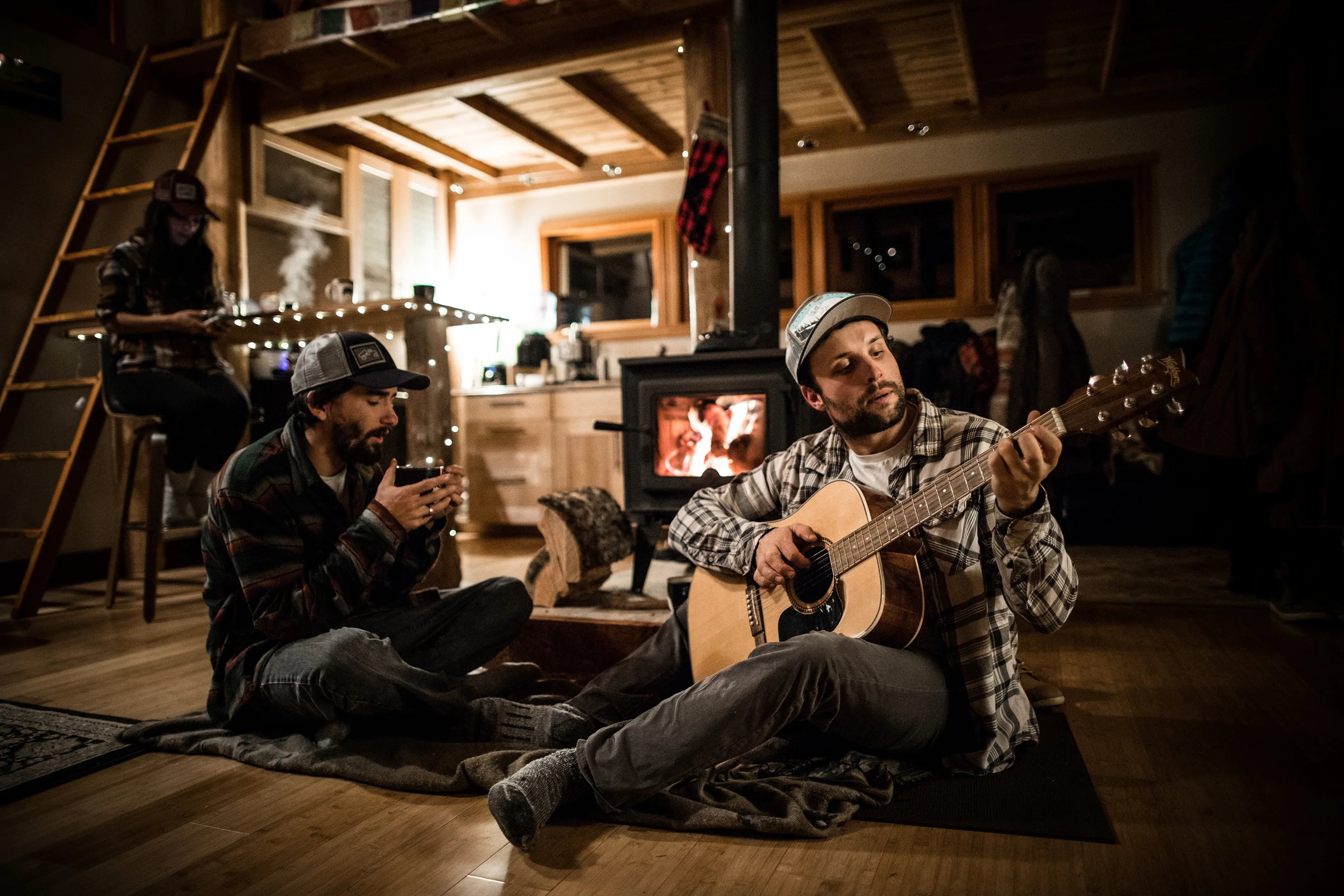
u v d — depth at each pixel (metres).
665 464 2.77
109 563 3.64
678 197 5.81
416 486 1.73
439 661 1.97
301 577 1.71
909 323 5.35
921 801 1.44
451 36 4.07
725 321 3.54
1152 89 4.78
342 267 5.35
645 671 1.75
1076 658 2.38
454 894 1.20
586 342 5.65
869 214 5.53
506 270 6.25
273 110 4.60
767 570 1.56
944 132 5.18
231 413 3.39
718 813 1.35
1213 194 4.77
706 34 3.72
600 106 4.89
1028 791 1.47
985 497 1.49
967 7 3.93
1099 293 4.96
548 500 2.56
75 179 4.15
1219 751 1.67
